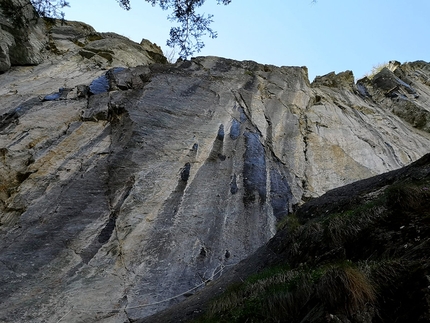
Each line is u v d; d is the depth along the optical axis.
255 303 5.90
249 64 24.58
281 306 5.34
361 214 6.73
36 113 15.36
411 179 7.46
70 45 25.28
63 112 15.77
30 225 10.65
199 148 15.00
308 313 4.81
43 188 11.95
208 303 7.24
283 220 10.45
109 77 19.23
